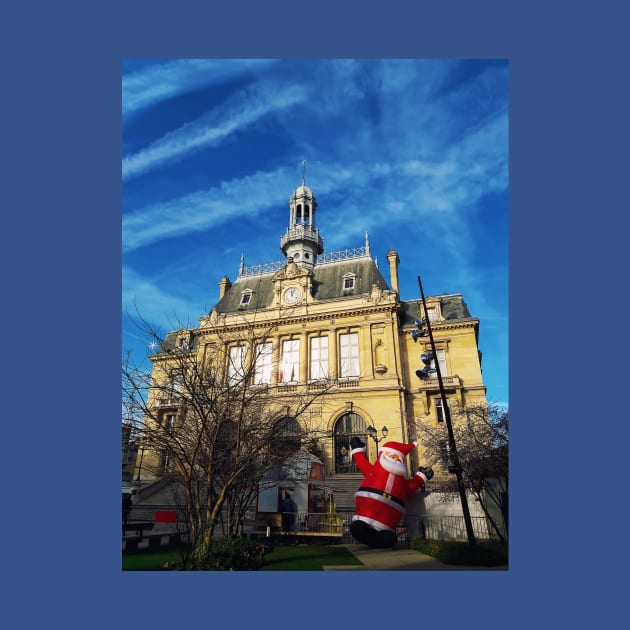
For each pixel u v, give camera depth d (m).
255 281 44.41
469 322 34.41
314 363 36.28
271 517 19.67
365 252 41.91
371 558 14.41
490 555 13.03
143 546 15.54
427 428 29.06
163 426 13.52
